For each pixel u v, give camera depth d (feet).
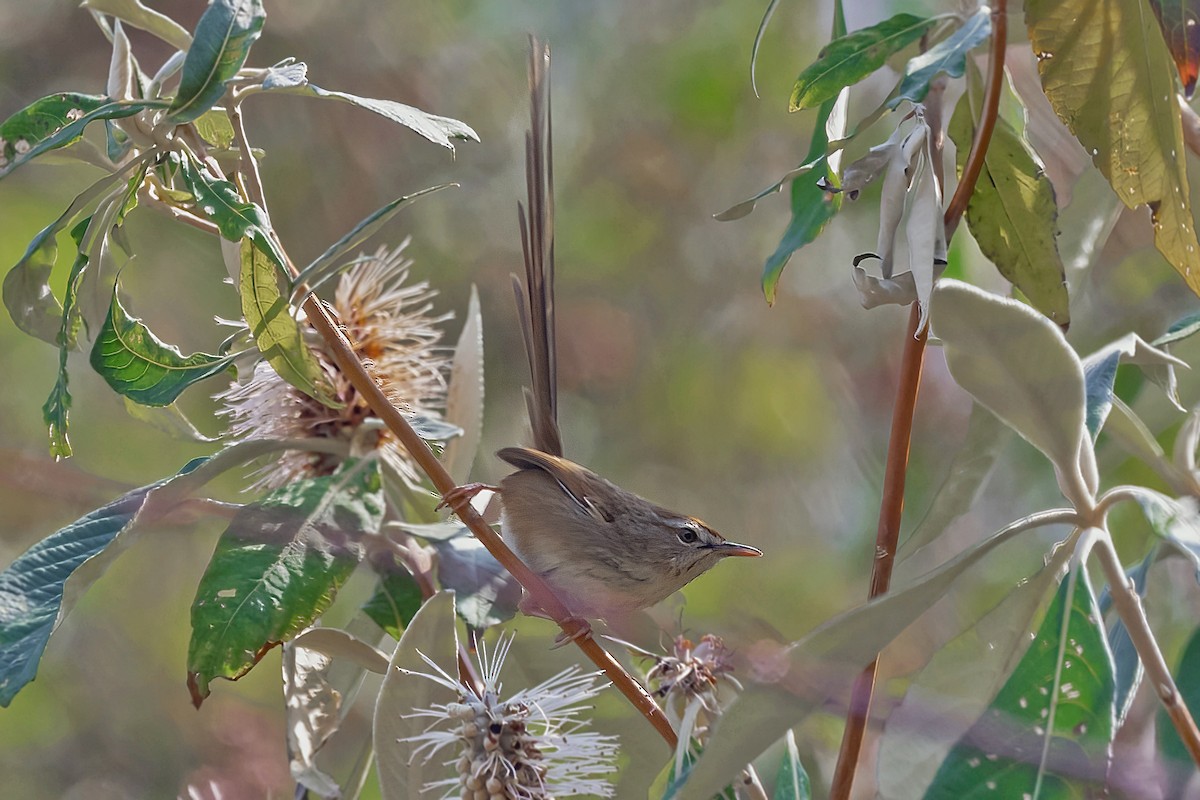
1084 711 16.55
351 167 51.60
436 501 24.91
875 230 50.70
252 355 23.57
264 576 20.17
